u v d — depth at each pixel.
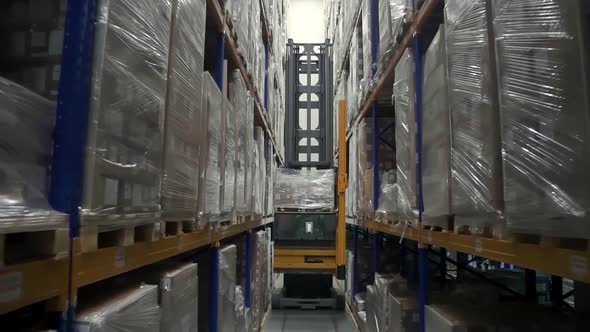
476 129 1.88
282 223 7.71
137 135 1.54
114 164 1.35
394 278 4.44
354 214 6.74
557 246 1.36
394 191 3.84
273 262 7.69
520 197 1.46
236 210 3.68
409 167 3.17
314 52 10.07
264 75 6.42
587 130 1.14
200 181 2.49
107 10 1.29
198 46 2.43
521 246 1.59
